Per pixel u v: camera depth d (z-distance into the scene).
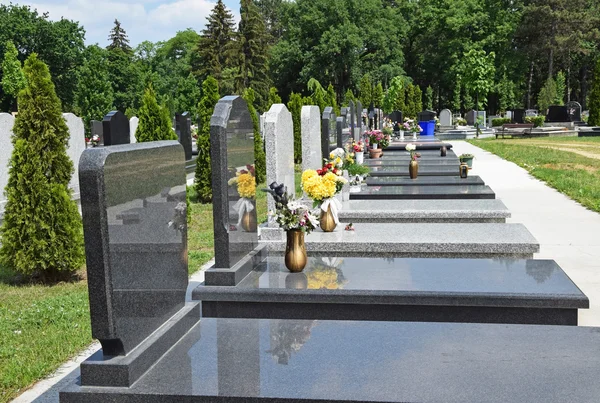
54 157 8.49
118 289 3.84
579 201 13.88
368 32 61.97
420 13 68.12
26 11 62.53
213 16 72.44
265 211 14.15
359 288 5.97
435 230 8.71
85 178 3.65
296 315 5.99
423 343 4.46
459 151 28.70
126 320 3.93
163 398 3.70
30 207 8.37
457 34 61.78
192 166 23.06
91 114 44.16
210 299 6.05
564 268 8.44
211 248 10.52
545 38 57.47
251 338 4.64
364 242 8.03
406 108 50.22
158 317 4.44
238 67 68.06
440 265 6.91
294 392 3.68
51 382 5.30
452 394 3.61
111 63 62.56
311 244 8.15
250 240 7.05
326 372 3.97
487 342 4.46
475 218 9.82
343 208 10.34
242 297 6.00
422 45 66.00
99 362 3.82
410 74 71.75
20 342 6.24
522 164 21.92
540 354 4.20
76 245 8.57
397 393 3.64
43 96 8.39
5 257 8.49
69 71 62.34
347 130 16.95
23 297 7.98
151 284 4.33
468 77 50.81
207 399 3.68
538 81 68.12
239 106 6.67
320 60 61.50
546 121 47.88
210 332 4.80
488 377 3.83
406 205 10.55
